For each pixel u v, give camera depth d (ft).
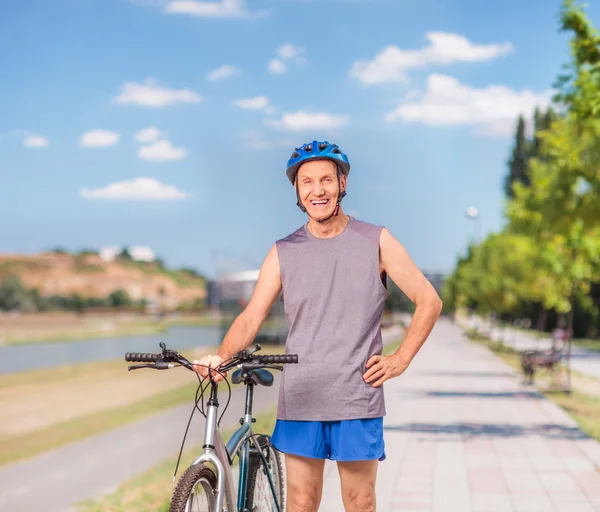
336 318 13.17
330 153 13.21
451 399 56.54
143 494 26.27
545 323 236.02
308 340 13.20
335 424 13.21
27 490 27.40
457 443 36.68
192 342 229.86
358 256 13.28
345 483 13.53
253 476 14.80
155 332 352.49
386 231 13.52
